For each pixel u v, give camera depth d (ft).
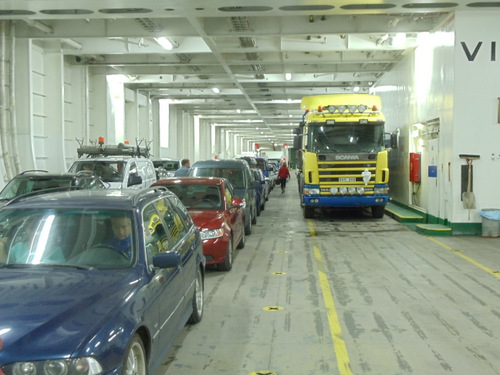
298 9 39.83
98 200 17.03
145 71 74.79
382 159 52.65
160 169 68.49
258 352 18.47
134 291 13.64
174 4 38.27
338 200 53.01
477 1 38.58
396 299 25.38
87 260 15.21
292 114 127.85
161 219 18.29
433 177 49.37
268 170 104.63
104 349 11.25
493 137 43.16
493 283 28.55
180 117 122.72
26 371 10.58
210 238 30.12
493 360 17.78
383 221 54.75
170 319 16.11
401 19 48.49
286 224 53.16
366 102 53.57
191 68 74.79
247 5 38.58
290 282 28.78
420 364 17.39
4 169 47.44
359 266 32.91
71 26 51.29
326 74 78.54
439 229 44.55
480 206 43.98
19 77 52.06
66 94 66.95
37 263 15.15
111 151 53.78
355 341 19.57
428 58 50.24
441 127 46.32
